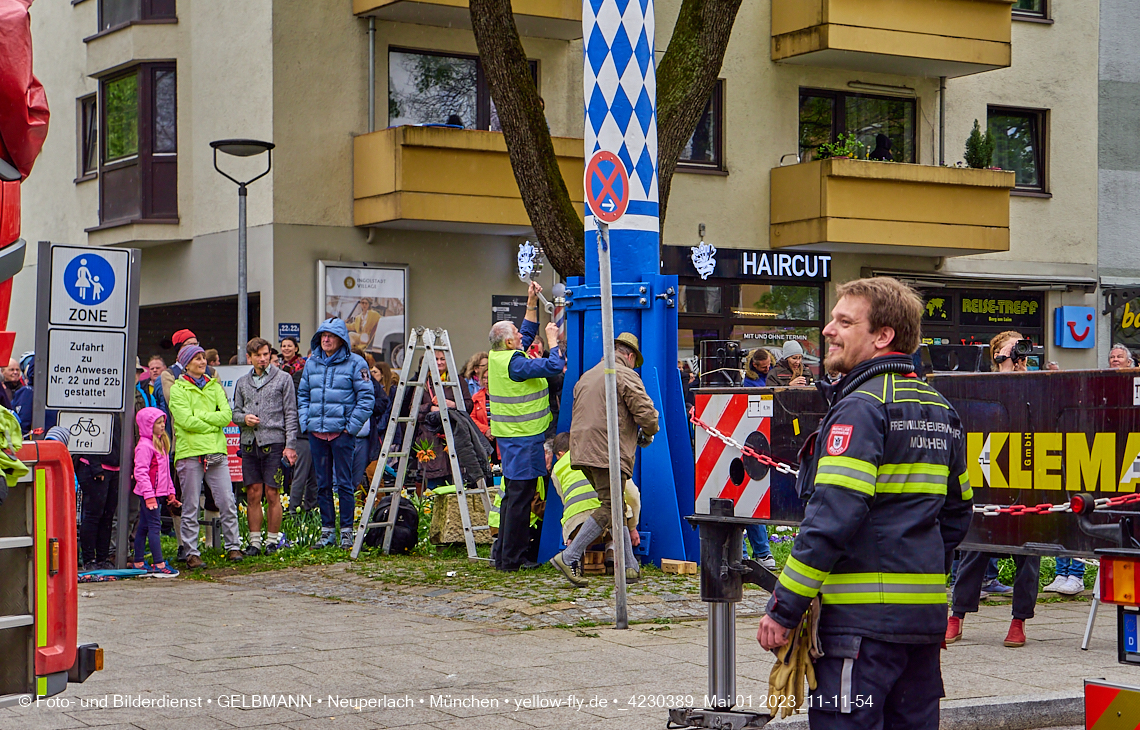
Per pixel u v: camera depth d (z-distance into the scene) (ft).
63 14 77.51
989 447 19.20
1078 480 18.16
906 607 12.77
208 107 67.21
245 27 64.39
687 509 36.50
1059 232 80.64
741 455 19.69
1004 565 38.40
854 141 72.49
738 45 72.59
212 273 67.10
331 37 64.23
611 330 28.30
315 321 63.46
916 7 72.13
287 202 63.00
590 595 31.55
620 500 28.35
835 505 12.58
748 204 72.90
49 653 15.43
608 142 35.99
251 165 63.62
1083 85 81.35
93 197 75.66
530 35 68.49
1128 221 82.43
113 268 36.19
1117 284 81.92
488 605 30.78
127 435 37.04
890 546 12.84
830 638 12.85
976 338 79.15
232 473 42.63
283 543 42.80
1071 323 80.53
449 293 66.54
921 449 13.02
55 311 35.50
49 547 15.49
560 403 37.45
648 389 36.17
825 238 70.03
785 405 18.99
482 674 23.41
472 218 63.31
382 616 30.01
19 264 15.80
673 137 41.11
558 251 41.24
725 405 19.88
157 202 69.21
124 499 37.70
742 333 72.84
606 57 35.81
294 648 25.85
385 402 47.26
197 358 39.83
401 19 65.72
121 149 71.97
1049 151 80.53
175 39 69.00
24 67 14.98
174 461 40.75
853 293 13.55
